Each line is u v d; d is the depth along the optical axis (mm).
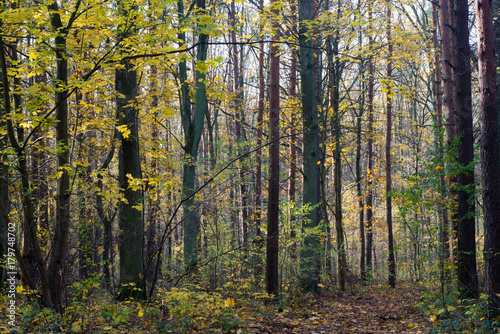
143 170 11867
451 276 9242
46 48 6141
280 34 10797
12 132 6266
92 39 7488
